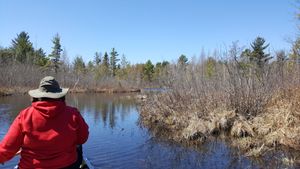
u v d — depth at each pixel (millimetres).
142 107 18906
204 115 13750
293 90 12680
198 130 12133
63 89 3559
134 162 9047
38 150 3354
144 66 84188
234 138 11617
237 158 9289
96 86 58469
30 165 3359
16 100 28594
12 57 57594
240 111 13148
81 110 23031
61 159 3422
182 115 14383
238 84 13680
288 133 10414
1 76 42344
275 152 9641
